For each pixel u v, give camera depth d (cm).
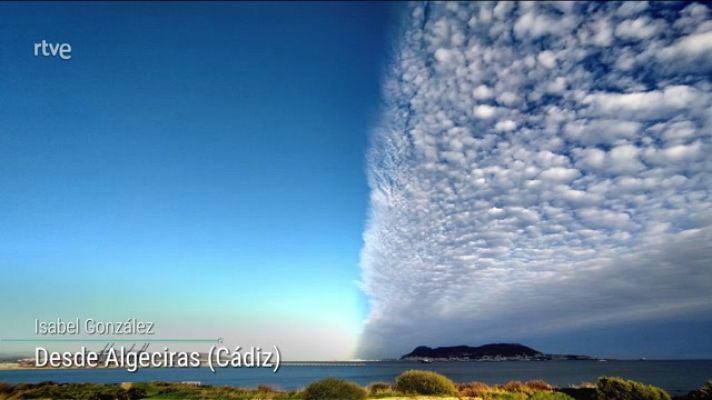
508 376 6272
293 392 2514
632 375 6469
